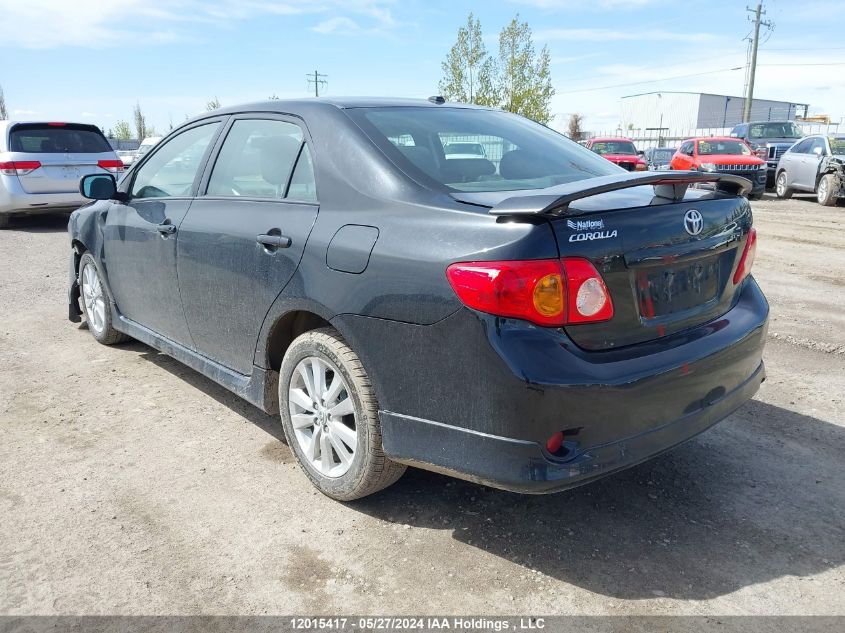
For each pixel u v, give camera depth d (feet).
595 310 7.59
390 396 8.46
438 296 7.75
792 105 224.94
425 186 8.73
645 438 7.99
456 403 7.82
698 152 58.29
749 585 8.01
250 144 11.23
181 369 15.21
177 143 13.21
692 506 9.67
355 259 8.64
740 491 10.05
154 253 12.76
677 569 8.31
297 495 9.99
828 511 9.52
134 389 14.05
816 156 51.42
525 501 9.82
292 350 9.84
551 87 105.81
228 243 10.70
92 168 36.45
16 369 15.17
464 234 7.75
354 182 9.25
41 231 36.35
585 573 8.25
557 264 7.34
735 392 9.23
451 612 7.61
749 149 58.65
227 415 12.82
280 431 12.15
